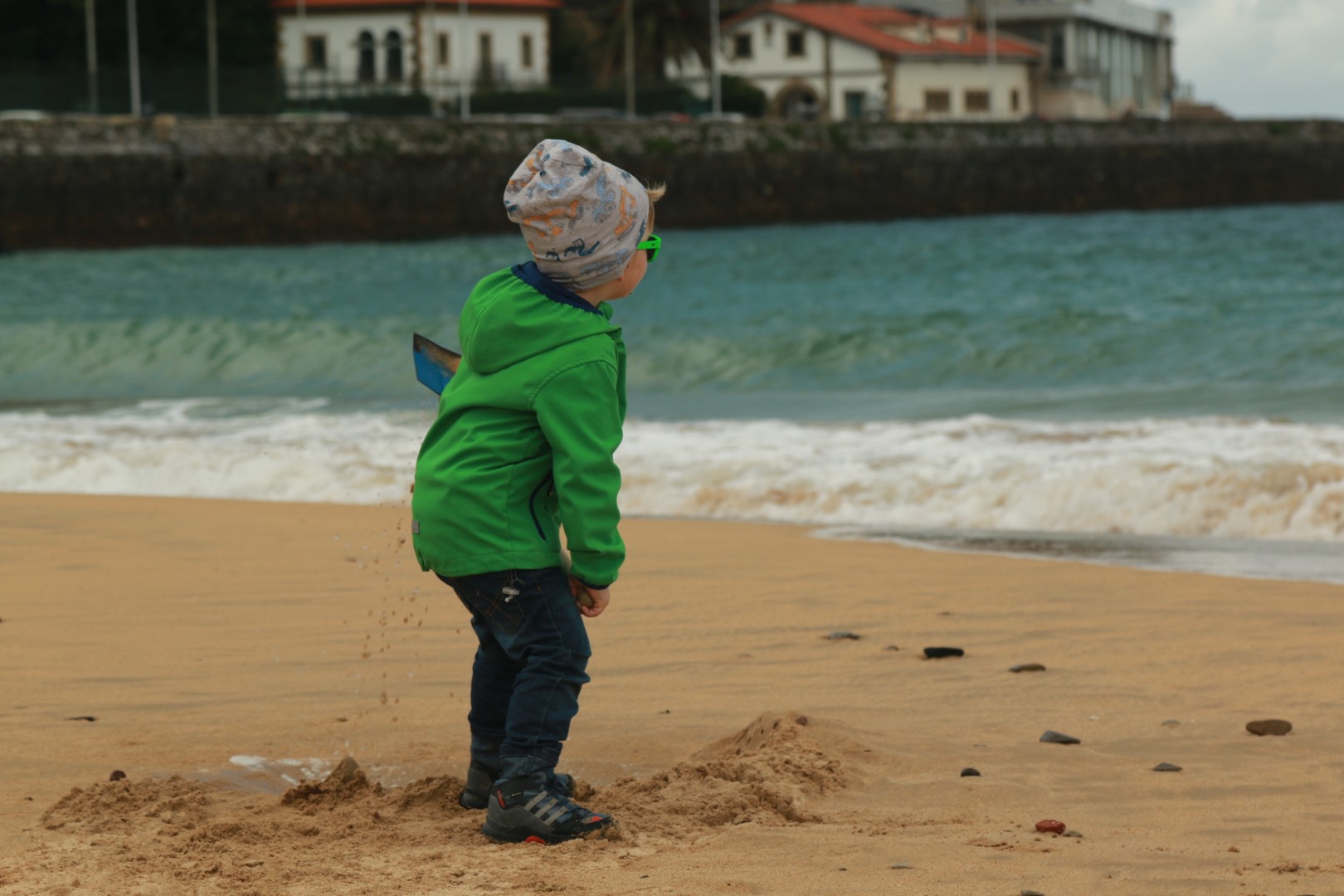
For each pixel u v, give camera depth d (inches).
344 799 203.3
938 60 5012.3
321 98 3873.0
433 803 201.6
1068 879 164.6
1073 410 808.3
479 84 4274.1
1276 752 233.5
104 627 339.9
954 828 188.2
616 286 190.9
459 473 182.5
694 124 3695.9
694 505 591.8
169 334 1312.7
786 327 1360.7
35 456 695.7
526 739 184.2
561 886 158.9
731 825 188.4
